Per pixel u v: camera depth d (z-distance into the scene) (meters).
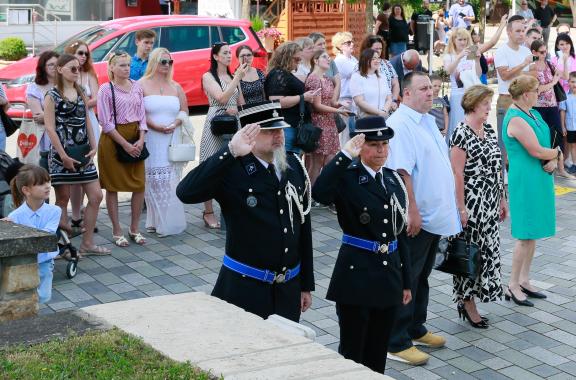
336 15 23.19
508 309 7.66
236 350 4.08
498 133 11.52
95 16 25.52
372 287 5.65
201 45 16.95
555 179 12.41
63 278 8.02
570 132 12.55
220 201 5.05
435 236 6.61
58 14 25.06
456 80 11.31
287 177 5.07
